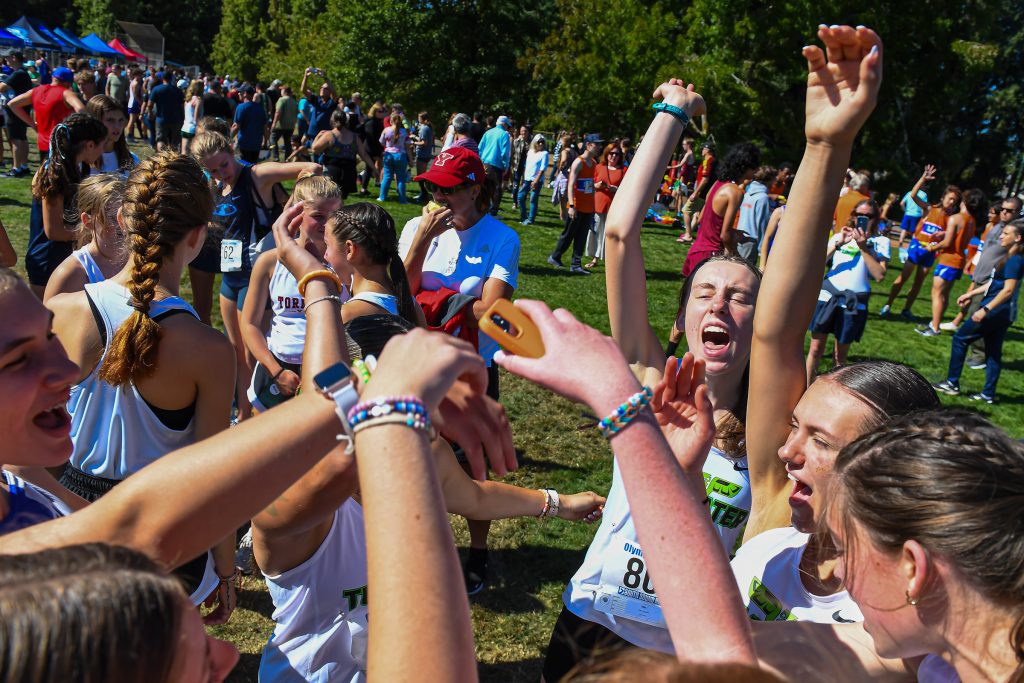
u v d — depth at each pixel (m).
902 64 28.72
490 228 4.17
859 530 1.19
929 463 1.14
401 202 15.70
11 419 1.52
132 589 0.74
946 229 10.83
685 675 0.77
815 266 1.78
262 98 25.20
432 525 0.91
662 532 1.08
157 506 1.07
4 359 1.47
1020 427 7.89
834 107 1.61
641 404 1.10
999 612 1.07
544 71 29.03
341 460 1.57
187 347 2.42
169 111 17.58
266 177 5.03
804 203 1.72
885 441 1.23
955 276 10.84
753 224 9.14
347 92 37.91
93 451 2.47
